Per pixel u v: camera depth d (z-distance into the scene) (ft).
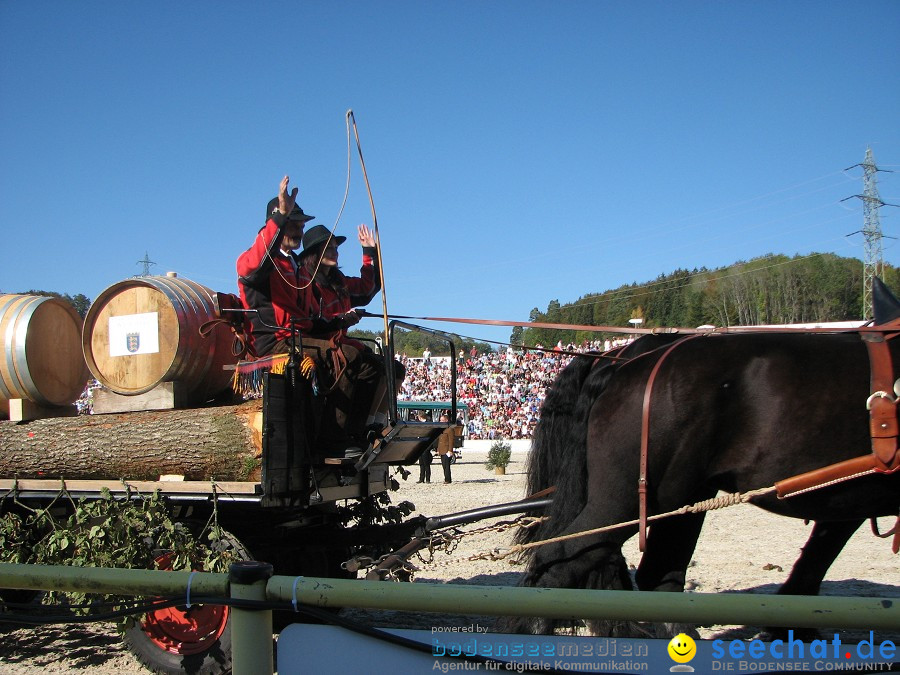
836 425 12.96
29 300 21.22
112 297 20.43
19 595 21.65
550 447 16.20
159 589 8.14
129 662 17.79
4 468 19.20
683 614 6.69
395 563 16.14
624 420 13.93
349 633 8.00
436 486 57.88
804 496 13.24
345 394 18.28
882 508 13.12
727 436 13.66
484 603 7.11
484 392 122.62
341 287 20.62
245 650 7.79
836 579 23.40
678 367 13.85
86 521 16.83
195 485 16.76
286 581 7.80
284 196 17.63
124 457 17.69
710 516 37.50
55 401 21.20
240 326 18.74
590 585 13.50
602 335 140.56
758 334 14.24
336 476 18.69
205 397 20.79
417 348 180.55
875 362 13.05
